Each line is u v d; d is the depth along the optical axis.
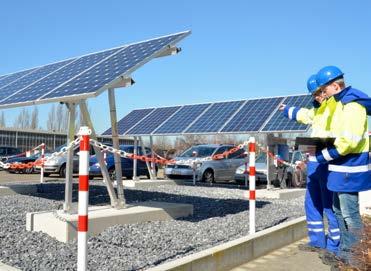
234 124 14.13
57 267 5.04
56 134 47.97
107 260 5.36
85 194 4.46
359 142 4.98
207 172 17.92
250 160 6.74
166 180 16.30
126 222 7.14
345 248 5.23
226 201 10.59
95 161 18.77
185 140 41.78
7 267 4.86
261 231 6.69
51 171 20.52
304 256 6.25
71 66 9.34
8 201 9.63
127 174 20.16
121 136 17.39
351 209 5.10
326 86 5.32
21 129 45.12
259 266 5.77
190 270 5.03
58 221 6.30
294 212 9.26
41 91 7.85
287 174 15.16
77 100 6.79
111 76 6.75
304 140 5.19
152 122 17.62
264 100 15.23
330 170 5.21
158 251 5.85
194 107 17.55
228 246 5.71
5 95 9.13
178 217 8.09
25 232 6.55
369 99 4.99
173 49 7.79
